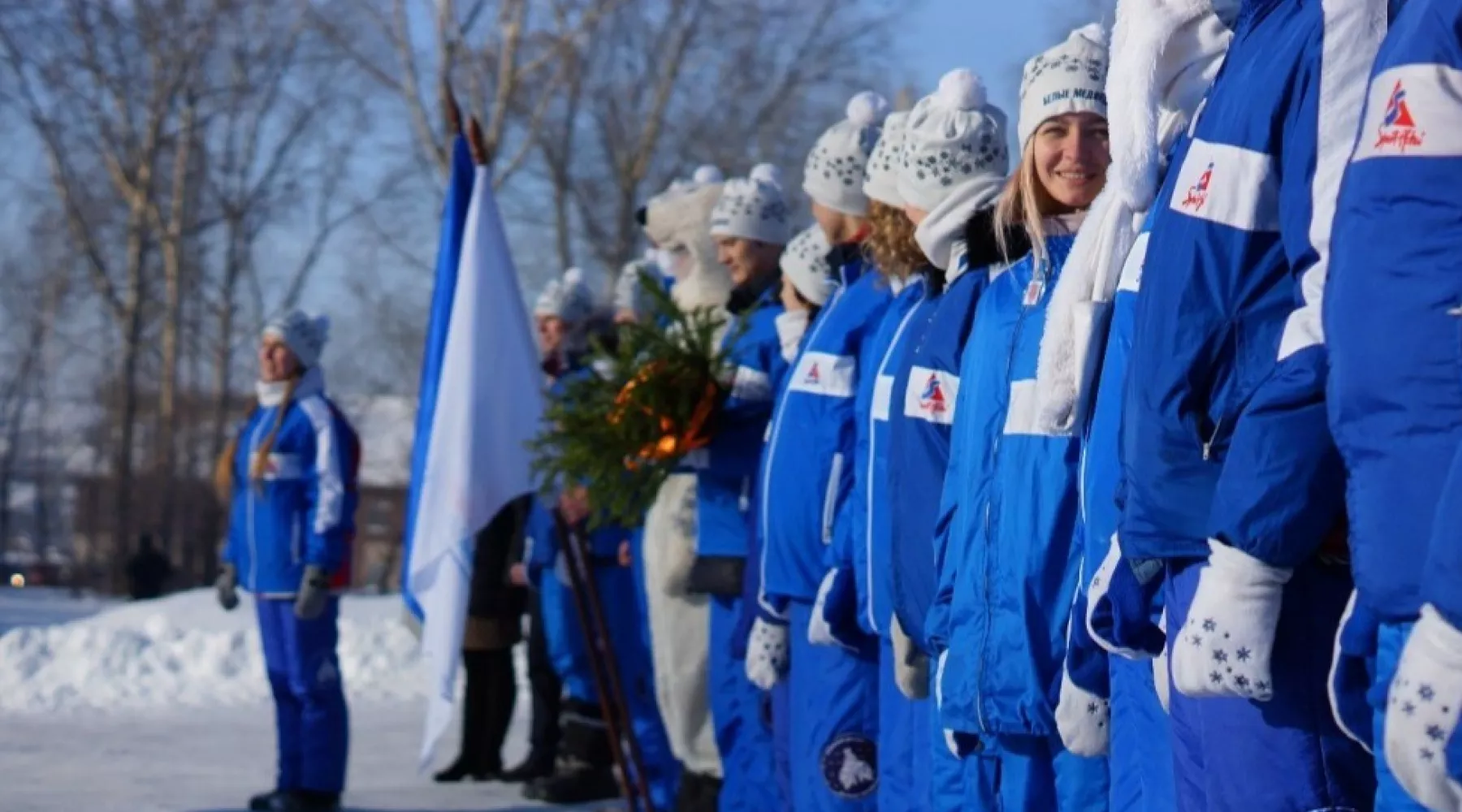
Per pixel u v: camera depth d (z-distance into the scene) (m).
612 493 7.23
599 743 9.09
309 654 8.81
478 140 8.20
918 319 5.12
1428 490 2.72
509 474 7.98
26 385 52.47
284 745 8.88
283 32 40.59
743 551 7.07
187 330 45.22
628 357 7.23
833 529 5.88
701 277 8.48
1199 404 3.31
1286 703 3.27
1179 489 3.31
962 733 4.53
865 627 5.48
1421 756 2.68
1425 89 2.75
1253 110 3.24
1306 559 3.18
